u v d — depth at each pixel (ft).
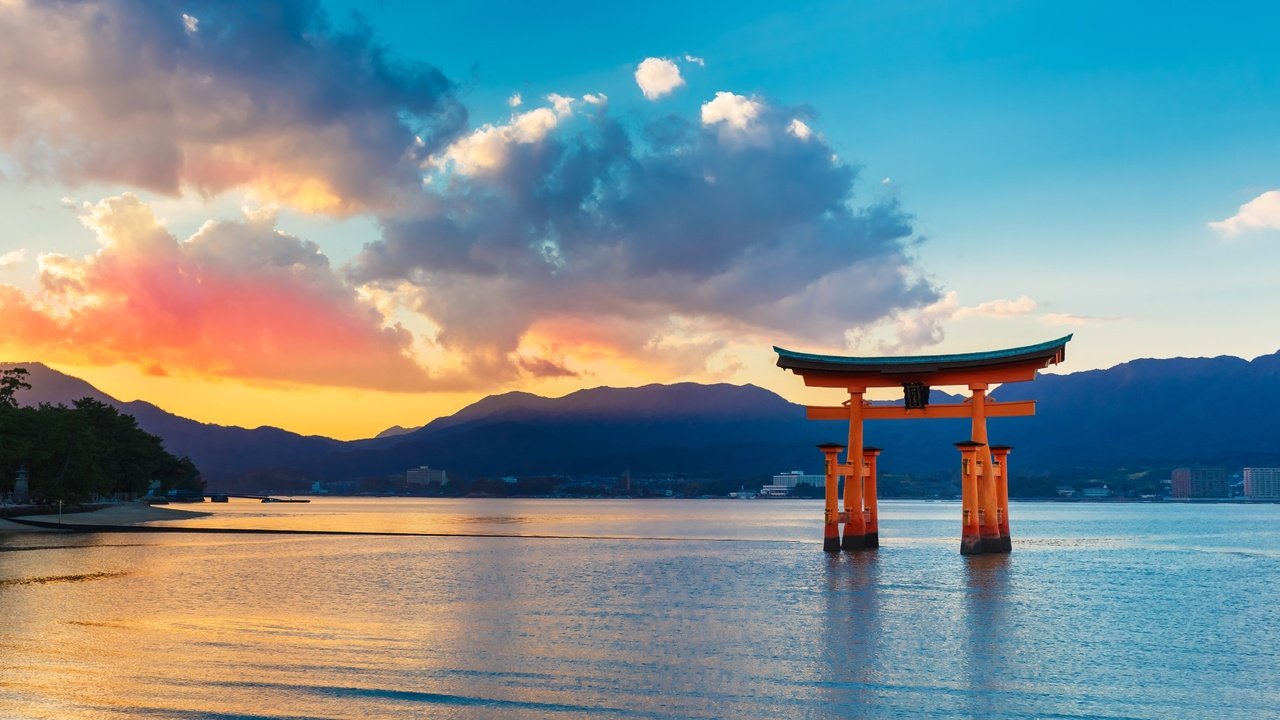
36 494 515.50
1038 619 158.10
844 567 251.80
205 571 233.76
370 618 155.02
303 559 279.49
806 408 288.10
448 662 118.21
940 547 334.44
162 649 123.95
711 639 137.28
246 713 93.35
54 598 175.83
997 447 281.54
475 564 268.41
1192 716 98.27
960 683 110.42
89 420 625.82
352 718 92.48
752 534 490.49
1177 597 195.83
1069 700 103.71
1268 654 130.00
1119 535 514.68
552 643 132.87
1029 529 603.67
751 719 94.43
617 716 94.79
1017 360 252.42
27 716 91.66
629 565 267.80
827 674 114.01
